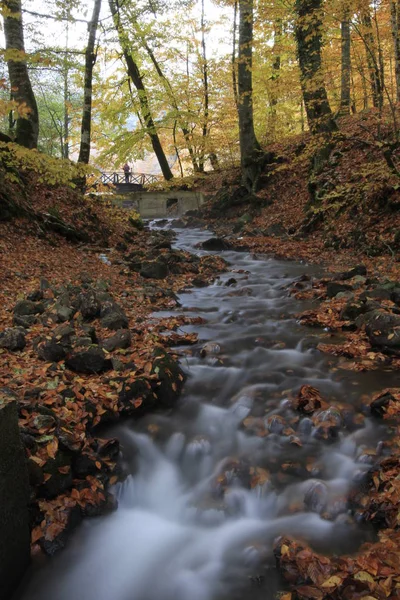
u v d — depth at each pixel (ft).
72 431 12.85
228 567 10.24
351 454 13.15
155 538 11.29
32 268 29.86
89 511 11.39
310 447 13.69
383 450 12.88
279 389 16.92
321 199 44.65
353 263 35.14
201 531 11.46
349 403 15.47
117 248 41.78
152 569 10.38
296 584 9.13
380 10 37.68
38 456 11.23
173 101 74.84
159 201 78.23
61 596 9.75
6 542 9.09
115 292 28.55
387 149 34.37
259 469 13.00
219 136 76.74
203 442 14.16
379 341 19.17
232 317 25.11
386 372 17.43
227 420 15.30
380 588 8.08
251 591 9.47
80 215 42.19
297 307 26.48
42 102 100.42
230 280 32.71
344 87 47.34
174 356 19.74
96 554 10.70
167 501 12.55
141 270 34.09
